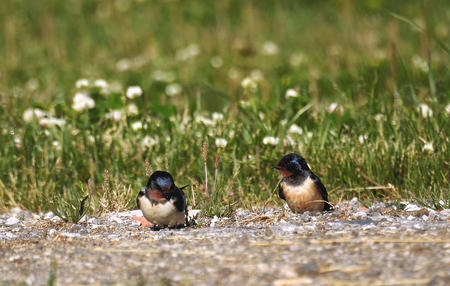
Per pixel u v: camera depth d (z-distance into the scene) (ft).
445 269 20.71
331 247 23.84
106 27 89.92
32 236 29.22
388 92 48.57
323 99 52.70
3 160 40.78
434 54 63.26
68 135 41.70
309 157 39.22
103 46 84.58
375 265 21.53
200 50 79.00
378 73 51.26
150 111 47.09
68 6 98.07
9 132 42.98
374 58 63.57
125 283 21.12
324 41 77.05
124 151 41.29
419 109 41.88
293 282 20.39
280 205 35.94
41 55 79.10
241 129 42.32
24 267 23.26
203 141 40.55
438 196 33.65
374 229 26.48
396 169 37.86
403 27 76.79
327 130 40.55
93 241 27.02
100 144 41.68
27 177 39.81
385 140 39.52
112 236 28.14
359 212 31.19
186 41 83.97
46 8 96.68
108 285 21.02
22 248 26.14
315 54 72.33
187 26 89.51
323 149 39.45
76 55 80.74
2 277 22.24
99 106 45.62
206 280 20.95
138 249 25.05
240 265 22.27
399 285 19.76
